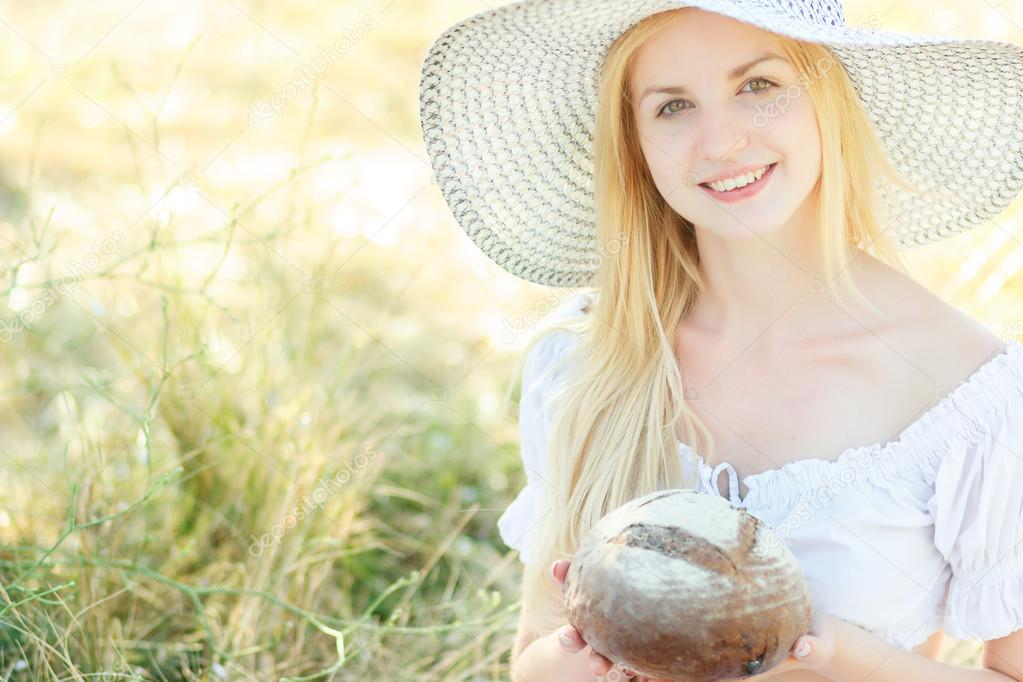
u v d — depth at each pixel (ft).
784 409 6.41
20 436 11.07
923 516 6.01
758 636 5.08
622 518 5.41
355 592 10.26
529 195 7.34
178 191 12.24
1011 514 5.90
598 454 6.79
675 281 6.95
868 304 6.37
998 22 15.05
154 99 18.83
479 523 11.12
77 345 11.72
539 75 6.84
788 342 6.50
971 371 6.08
